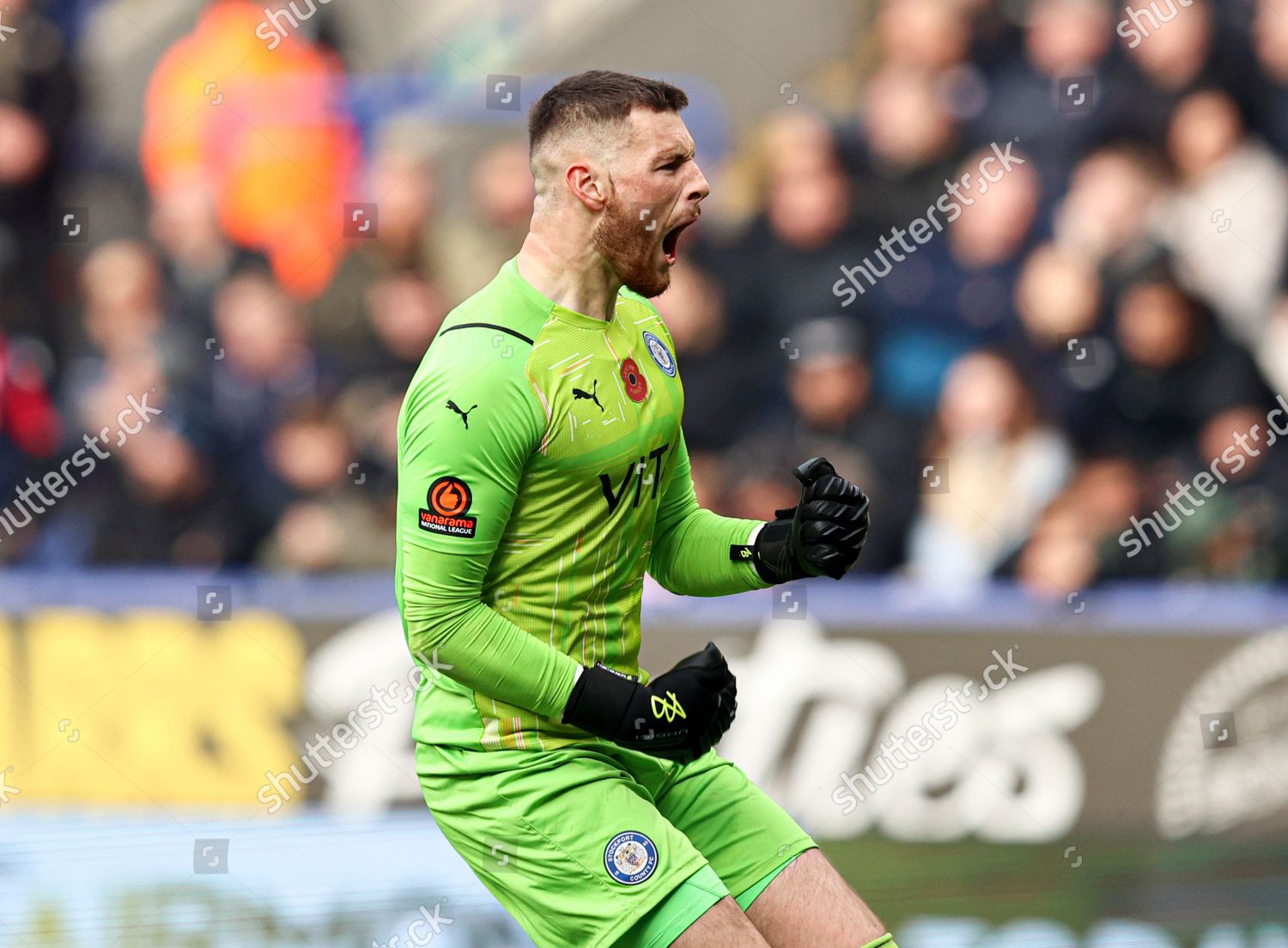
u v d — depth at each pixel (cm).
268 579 1555
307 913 1291
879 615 1484
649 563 839
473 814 738
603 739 724
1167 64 1730
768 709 1448
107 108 1708
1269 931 1282
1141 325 1678
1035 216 1705
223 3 1728
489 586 727
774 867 762
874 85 1747
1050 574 1595
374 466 1648
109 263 1670
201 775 1402
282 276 1681
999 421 1655
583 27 1784
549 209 726
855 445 1652
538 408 699
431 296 1698
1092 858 1389
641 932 713
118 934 1255
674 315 1662
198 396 1642
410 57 1762
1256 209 1712
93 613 1438
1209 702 1466
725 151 1752
